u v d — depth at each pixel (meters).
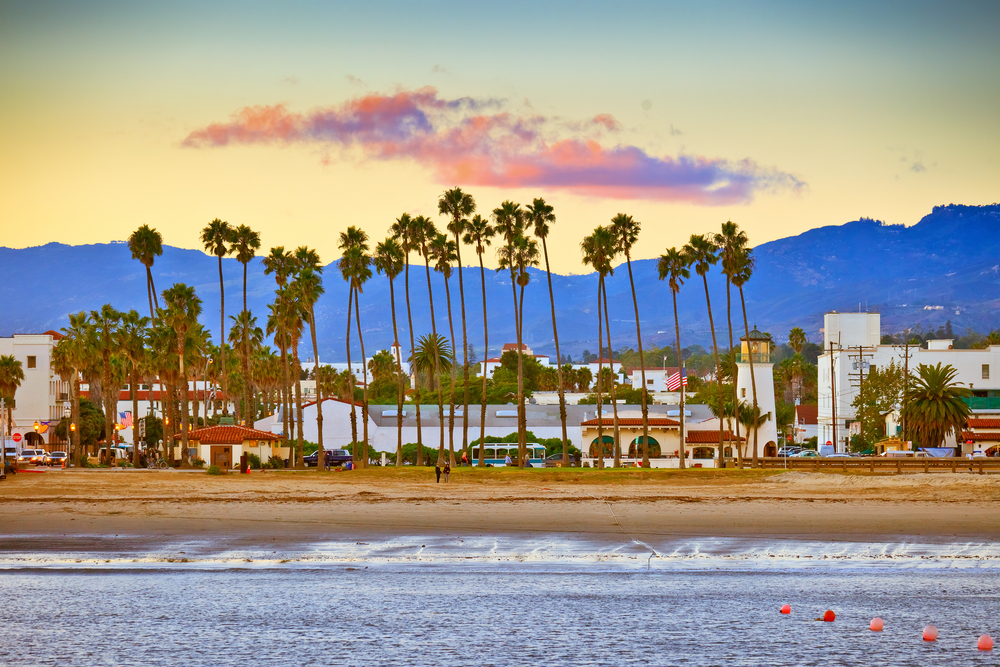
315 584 29.72
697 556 34.12
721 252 81.50
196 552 34.59
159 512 43.81
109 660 22.27
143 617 25.81
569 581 30.20
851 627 24.94
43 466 88.81
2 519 41.56
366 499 48.72
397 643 23.52
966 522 41.22
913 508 45.44
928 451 79.50
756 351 96.12
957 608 26.75
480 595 28.30
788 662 22.20
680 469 68.00
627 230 80.25
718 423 96.88
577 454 93.44
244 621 25.42
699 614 26.19
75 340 92.56
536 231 84.69
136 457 87.00
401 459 89.75
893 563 32.78
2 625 25.03
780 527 40.16
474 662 22.12
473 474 66.44
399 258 87.38
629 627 24.92
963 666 21.95
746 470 66.25
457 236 85.19
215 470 71.38
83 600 27.53
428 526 40.47
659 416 95.06
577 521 41.94
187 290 91.31
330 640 23.81
